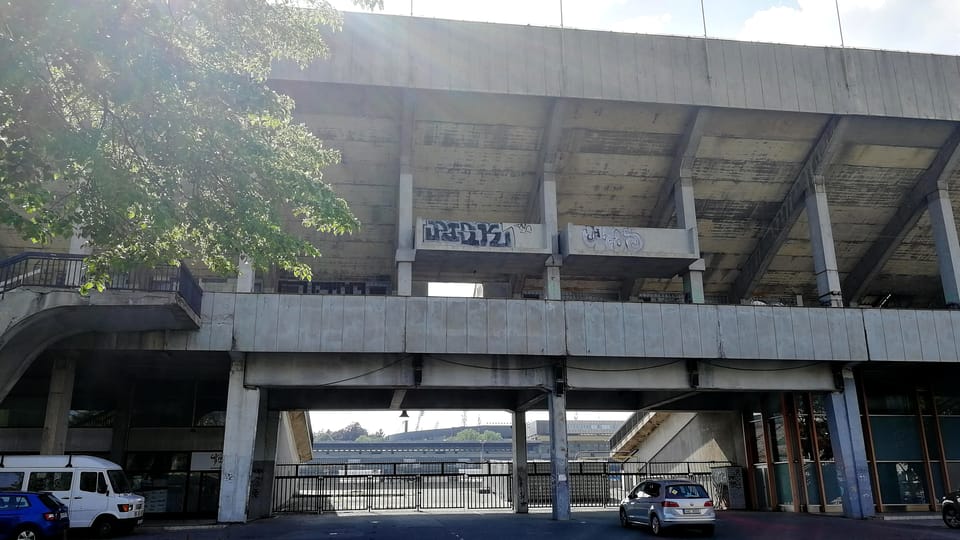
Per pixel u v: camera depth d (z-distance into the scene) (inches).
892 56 1058.1
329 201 544.4
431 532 741.9
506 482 1359.5
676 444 1499.8
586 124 1018.7
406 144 990.4
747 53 1021.2
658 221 1150.3
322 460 3031.5
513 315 896.3
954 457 1117.1
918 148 1094.4
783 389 968.3
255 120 550.0
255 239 535.2
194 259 600.1
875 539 663.1
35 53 413.1
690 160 1053.8
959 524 768.9
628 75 983.6
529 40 976.3
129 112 488.7
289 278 1184.8
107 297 708.7
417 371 881.5
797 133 1058.7
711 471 1262.3
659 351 912.9
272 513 1053.2
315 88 936.9
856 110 1022.4
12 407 1013.2
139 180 494.9
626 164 1080.8
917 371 1125.7
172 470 1037.2
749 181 1120.2
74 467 705.0
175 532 747.4
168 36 483.2
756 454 1188.5
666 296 1259.2
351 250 1149.7
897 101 1037.8
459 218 1149.1
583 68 976.3
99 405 1047.6
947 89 1059.9
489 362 910.4
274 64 907.4
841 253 1278.3
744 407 1214.3
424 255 986.7
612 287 1254.9
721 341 927.7
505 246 986.7
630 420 1690.5
